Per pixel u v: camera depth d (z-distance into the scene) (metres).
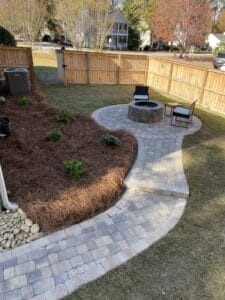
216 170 5.71
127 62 13.84
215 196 4.80
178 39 28.73
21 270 3.13
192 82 11.25
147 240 3.70
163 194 4.80
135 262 3.34
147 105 9.08
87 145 6.02
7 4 24.08
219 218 4.24
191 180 5.24
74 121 7.50
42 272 3.12
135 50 42.12
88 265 3.26
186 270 3.27
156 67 13.34
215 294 2.99
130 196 4.69
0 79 10.31
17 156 5.23
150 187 4.82
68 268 3.20
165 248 3.58
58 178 4.61
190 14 26.95
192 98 11.43
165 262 3.37
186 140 7.25
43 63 19.89
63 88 12.60
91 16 23.56
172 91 12.55
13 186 4.28
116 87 13.62
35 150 5.58
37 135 6.40
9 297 2.82
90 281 3.06
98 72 13.75
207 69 10.30
